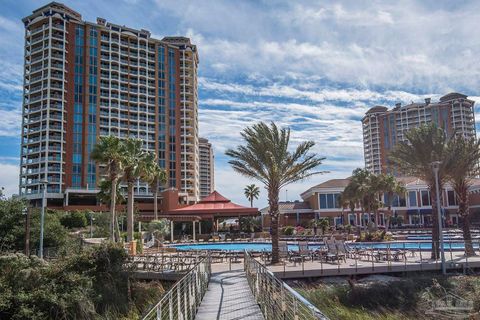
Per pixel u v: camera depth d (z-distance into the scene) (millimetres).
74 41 103625
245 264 21766
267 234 53219
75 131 99000
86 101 101938
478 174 30000
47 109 96312
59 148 95375
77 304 15734
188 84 120562
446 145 28750
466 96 151250
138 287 19766
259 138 25641
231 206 52156
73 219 61312
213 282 18688
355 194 53312
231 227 73812
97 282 18484
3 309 14359
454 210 73312
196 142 122250
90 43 105375
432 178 28453
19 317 14156
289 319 7953
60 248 28406
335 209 76688
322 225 59500
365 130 169750
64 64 100750
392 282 19266
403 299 17719
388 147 159000
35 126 98250
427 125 28969
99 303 17125
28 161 95812
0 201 31797
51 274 17453
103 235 49219
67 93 100125
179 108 117562
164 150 112312
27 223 26781
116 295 18172
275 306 9430
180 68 120500
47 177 92375
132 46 112625
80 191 92375
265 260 25375
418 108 154375
